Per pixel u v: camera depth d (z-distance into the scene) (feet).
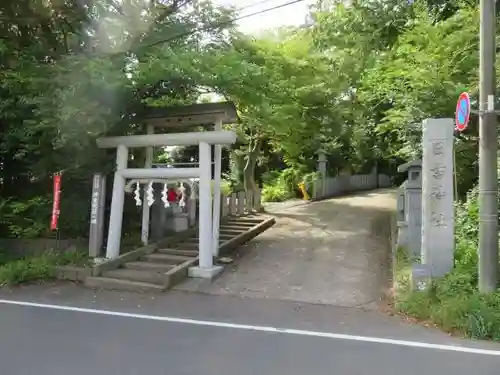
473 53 33.78
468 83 34.91
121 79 30.55
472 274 23.94
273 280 30.12
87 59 31.40
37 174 35.55
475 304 20.52
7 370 15.26
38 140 33.76
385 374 15.46
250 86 34.14
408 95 37.37
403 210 37.63
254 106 37.50
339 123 58.90
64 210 37.09
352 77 47.73
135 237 38.40
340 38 39.75
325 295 26.94
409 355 17.37
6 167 38.47
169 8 37.42
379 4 36.65
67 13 36.76
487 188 22.56
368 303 25.44
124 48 35.12
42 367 15.56
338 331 20.51
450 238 25.59
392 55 39.42
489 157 22.59
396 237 38.01
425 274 24.88
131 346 17.95
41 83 31.68
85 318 22.29
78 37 37.14
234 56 32.76
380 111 50.72
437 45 34.42
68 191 37.96
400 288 26.40
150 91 34.47
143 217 37.01
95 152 35.24
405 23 36.88
